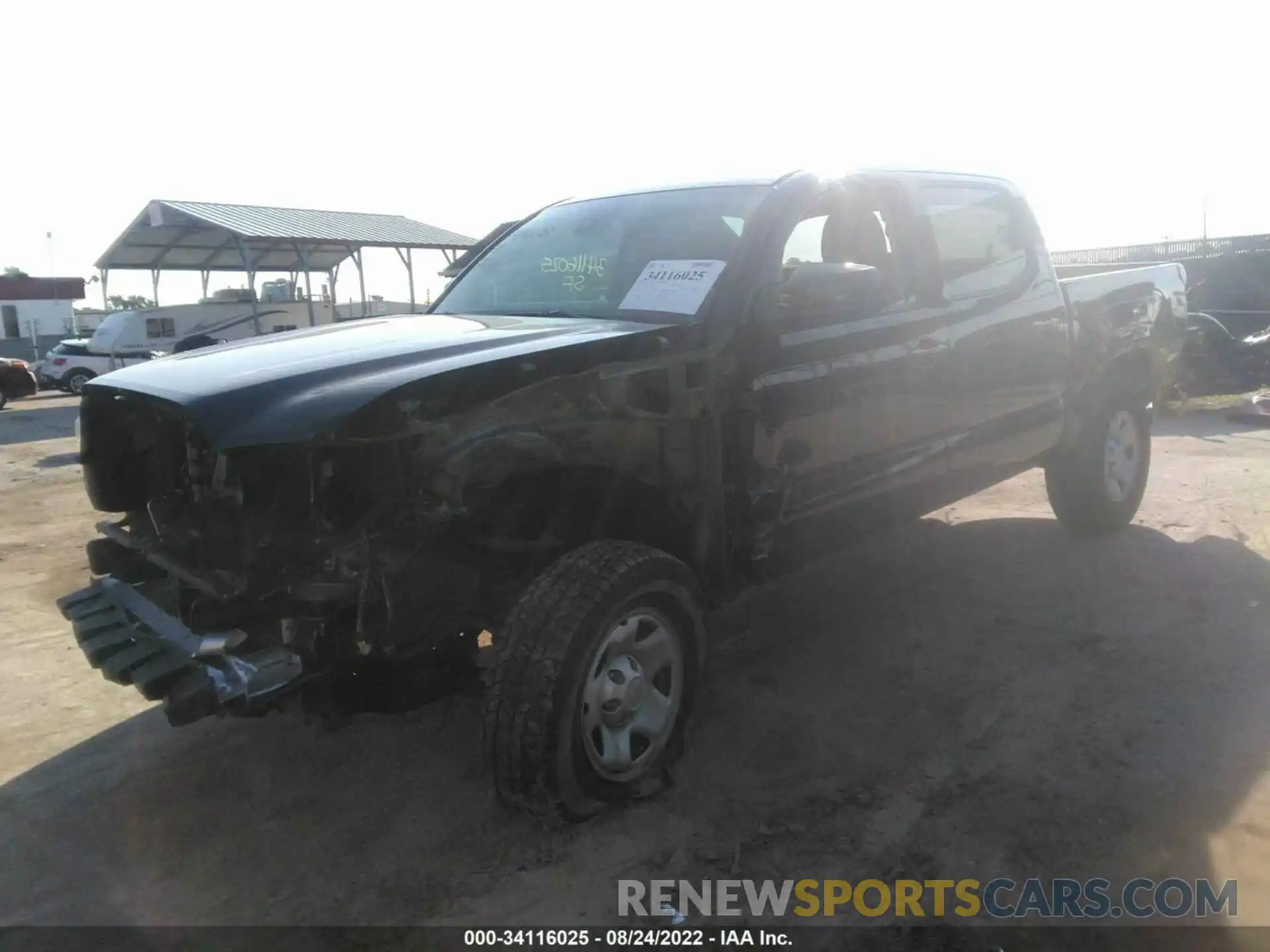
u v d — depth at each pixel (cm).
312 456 268
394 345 318
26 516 812
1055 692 389
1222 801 310
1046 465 557
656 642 319
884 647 441
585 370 306
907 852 290
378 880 286
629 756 312
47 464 1155
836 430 378
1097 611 475
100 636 316
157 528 321
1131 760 336
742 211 380
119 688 432
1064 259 2016
